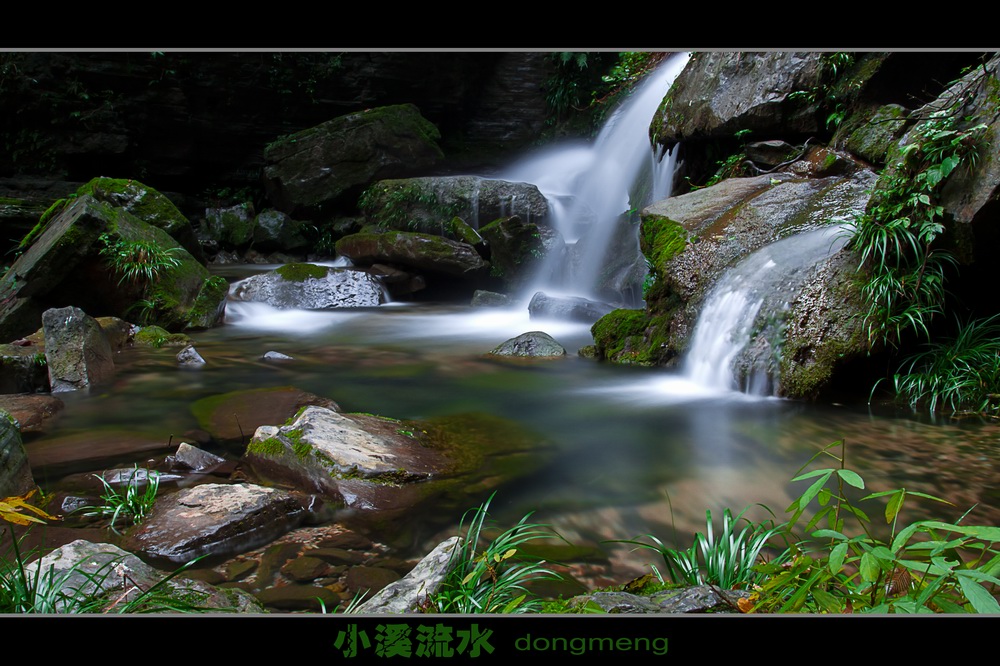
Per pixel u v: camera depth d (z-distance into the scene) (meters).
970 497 3.36
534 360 6.81
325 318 9.71
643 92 12.73
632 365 6.45
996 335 5.35
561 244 11.34
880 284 5.04
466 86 18.55
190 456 3.82
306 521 3.12
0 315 7.31
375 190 13.97
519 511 3.24
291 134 16.17
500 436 4.37
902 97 7.01
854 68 7.07
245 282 10.58
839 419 4.67
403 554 2.81
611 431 4.46
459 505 3.30
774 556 2.71
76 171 15.81
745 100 7.77
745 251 6.10
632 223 10.48
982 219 4.84
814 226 6.00
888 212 5.11
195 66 16.12
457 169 16.59
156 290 8.43
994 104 5.05
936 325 5.44
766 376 5.31
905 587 1.68
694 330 6.03
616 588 2.46
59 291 7.71
